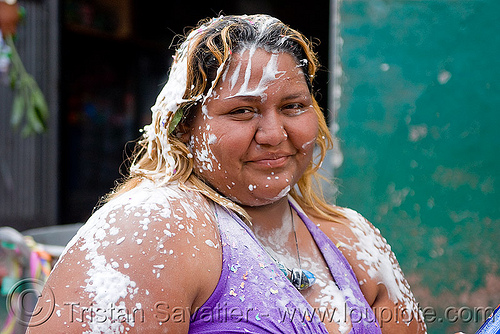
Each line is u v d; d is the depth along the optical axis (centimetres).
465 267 317
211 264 125
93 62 603
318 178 176
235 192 138
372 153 324
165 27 626
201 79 134
